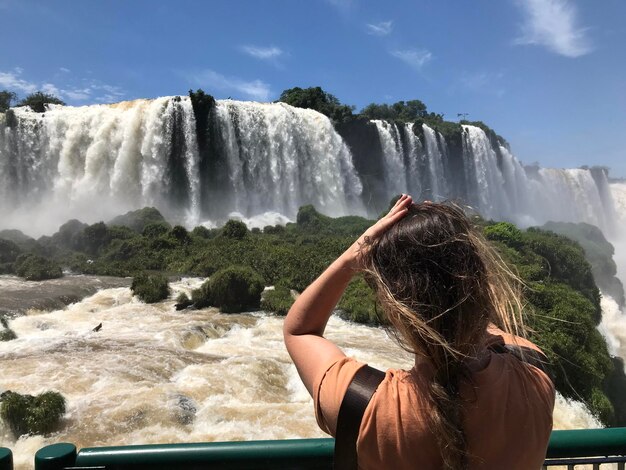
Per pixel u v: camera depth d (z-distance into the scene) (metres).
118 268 28.50
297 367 1.92
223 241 30.64
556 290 19.84
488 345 1.85
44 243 33.34
